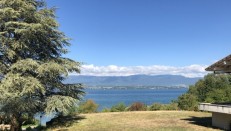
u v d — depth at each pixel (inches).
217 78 2073.1
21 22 893.8
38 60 927.7
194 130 829.8
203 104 901.8
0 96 802.2
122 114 1175.6
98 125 947.3
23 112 908.6
